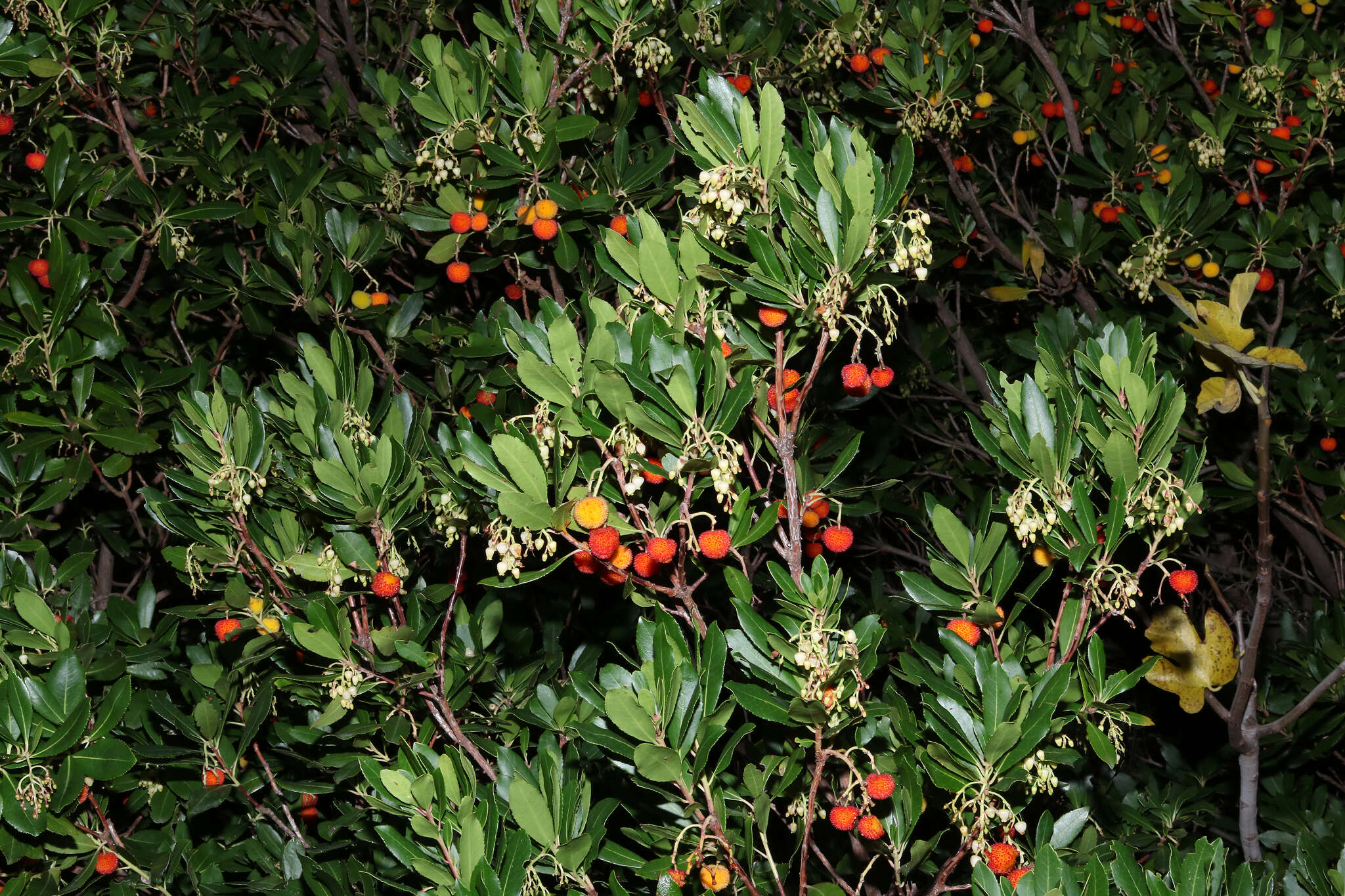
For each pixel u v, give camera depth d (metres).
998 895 1.89
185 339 3.94
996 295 4.40
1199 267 4.50
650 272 2.08
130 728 2.90
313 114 4.55
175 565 2.62
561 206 3.03
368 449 2.44
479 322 3.37
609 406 1.92
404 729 2.55
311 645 2.35
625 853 2.17
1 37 3.53
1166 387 2.15
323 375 2.67
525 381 1.98
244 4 4.94
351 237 3.62
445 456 2.44
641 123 4.06
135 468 3.71
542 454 1.99
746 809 2.33
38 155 3.60
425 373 3.87
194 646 2.96
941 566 2.30
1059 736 2.18
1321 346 4.44
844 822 2.11
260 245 3.81
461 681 2.65
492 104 3.07
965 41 4.28
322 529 2.80
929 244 1.97
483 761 2.42
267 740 2.97
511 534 2.01
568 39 3.18
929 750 1.98
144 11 4.44
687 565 2.74
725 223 2.10
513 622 3.48
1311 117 4.56
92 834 2.69
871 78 4.30
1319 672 3.96
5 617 2.67
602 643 3.36
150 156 3.74
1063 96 4.68
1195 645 2.60
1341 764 4.71
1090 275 4.67
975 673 2.08
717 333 2.08
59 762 2.41
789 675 2.04
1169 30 4.95
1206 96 4.89
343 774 2.62
